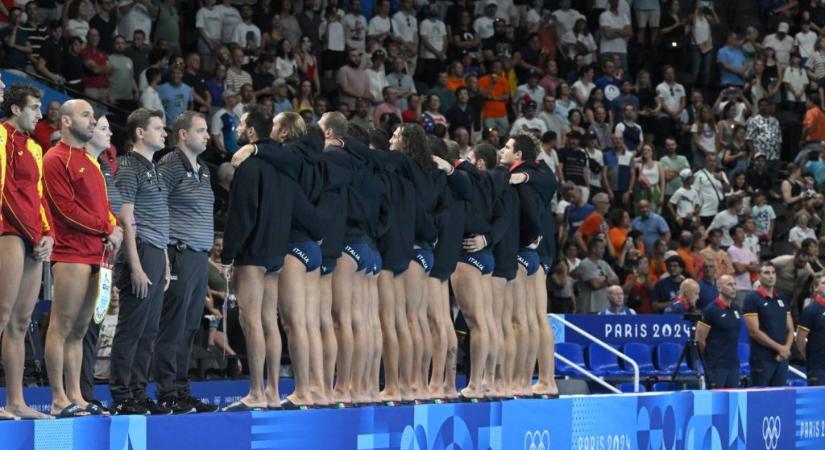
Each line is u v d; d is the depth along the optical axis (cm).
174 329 1357
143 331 1331
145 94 2758
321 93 3247
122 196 1305
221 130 2788
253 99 2838
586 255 2894
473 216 1577
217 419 1216
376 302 1490
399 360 1522
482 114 3312
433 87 3331
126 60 2811
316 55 3291
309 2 3291
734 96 3697
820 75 3881
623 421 1755
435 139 1603
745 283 2964
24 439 1062
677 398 1853
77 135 1252
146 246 1323
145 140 1339
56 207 1228
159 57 2895
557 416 1644
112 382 1308
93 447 1113
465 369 2058
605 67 3541
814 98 3781
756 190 3400
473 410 1514
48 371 1232
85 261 1238
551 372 1730
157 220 1334
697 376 2300
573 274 2806
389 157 1498
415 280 1527
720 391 1933
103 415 1170
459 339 2108
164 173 1357
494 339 1614
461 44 3541
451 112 3162
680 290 2620
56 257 1229
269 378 1365
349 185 1427
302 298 1369
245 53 3102
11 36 2697
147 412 1301
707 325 2253
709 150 3534
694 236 2948
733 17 4144
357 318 1452
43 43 2742
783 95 3853
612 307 2520
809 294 2877
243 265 1332
